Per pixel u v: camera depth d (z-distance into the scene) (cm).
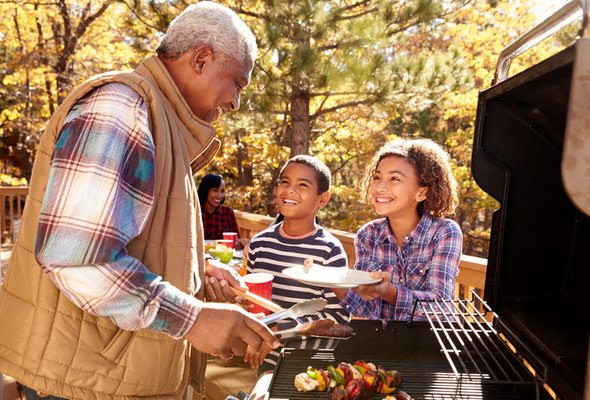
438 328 170
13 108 1404
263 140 1005
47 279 122
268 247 234
